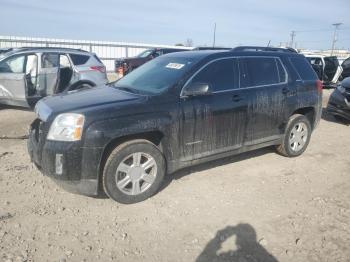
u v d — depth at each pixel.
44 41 28.38
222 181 5.00
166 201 4.35
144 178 4.29
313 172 5.50
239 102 5.00
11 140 6.72
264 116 5.39
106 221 3.85
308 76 6.13
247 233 3.70
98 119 3.87
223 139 4.95
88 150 3.84
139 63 19.28
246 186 4.86
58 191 4.51
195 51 5.46
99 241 3.49
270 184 4.97
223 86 4.92
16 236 3.50
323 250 3.45
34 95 9.28
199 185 4.83
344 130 8.59
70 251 3.30
